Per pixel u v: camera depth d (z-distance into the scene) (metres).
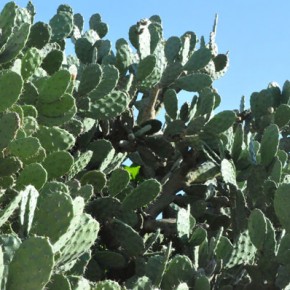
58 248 2.77
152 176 5.43
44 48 4.88
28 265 2.39
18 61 3.93
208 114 5.17
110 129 5.33
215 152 5.25
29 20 4.72
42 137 3.86
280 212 3.89
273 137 4.78
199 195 5.23
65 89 4.02
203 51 5.71
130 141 5.27
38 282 2.38
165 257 3.56
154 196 4.35
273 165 4.79
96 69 4.55
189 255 4.21
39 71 4.40
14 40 4.15
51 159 3.74
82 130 4.41
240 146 5.03
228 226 5.04
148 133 5.33
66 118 4.09
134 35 5.86
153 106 5.57
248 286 3.87
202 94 5.24
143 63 5.25
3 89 3.57
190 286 3.64
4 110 3.59
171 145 5.25
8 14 4.25
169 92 5.34
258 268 3.83
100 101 4.69
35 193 2.94
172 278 3.64
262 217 3.77
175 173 5.25
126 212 4.37
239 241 4.00
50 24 5.17
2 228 3.49
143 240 4.29
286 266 3.74
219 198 5.29
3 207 3.54
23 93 4.04
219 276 4.00
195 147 5.17
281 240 3.75
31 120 3.76
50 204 2.77
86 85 4.58
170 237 4.74
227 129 5.09
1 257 2.36
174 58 5.75
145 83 5.36
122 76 5.38
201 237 4.21
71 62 5.25
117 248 4.46
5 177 3.50
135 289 3.36
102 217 4.37
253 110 5.84
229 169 4.73
